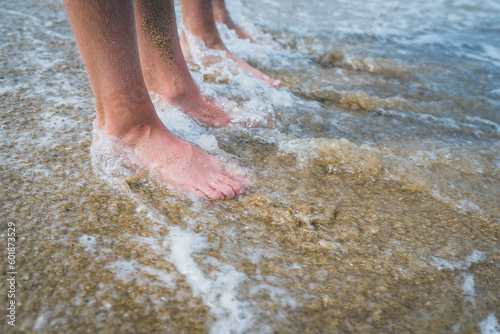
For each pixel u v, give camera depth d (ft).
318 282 3.98
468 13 17.25
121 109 4.98
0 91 6.74
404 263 4.33
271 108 7.22
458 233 4.87
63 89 7.16
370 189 5.54
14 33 9.23
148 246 4.17
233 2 15.26
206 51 8.73
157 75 6.47
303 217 4.83
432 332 3.55
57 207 4.53
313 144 6.16
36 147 5.50
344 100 8.41
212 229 4.54
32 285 3.55
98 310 3.40
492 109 8.84
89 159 5.40
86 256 3.94
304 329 3.46
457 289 4.06
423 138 7.29
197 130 6.32
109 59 4.62
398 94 9.22
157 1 5.90
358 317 3.63
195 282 3.79
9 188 4.70
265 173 5.59
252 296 3.72
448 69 11.02
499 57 12.30
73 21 4.37
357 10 16.37
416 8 17.62
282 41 11.80
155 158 5.23
